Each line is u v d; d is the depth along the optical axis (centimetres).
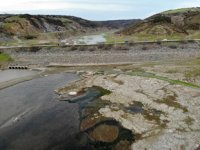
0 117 4697
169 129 3934
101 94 5672
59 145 3678
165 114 4447
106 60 9494
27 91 6231
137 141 3675
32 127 4256
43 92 6119
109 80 6538
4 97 5803
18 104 5331
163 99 5059
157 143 3591
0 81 7331
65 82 6994
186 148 3450
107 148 3553
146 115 4456
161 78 6412
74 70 8531
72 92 5947
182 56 9256
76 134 3966
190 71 6744
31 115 4756
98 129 4078
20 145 3712
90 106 5034
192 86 5728
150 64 8288
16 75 8169
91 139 3806
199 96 5059
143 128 4019
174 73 6756
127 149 3509
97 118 4459
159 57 9338
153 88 5691
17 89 6438
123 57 9512
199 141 3591
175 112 4484
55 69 8894
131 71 7525
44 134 4006
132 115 4481
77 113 4753
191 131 3853
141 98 5197
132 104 4969
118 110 4719
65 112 4834
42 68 9169
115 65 8944
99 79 6719
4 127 4294
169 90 5494
